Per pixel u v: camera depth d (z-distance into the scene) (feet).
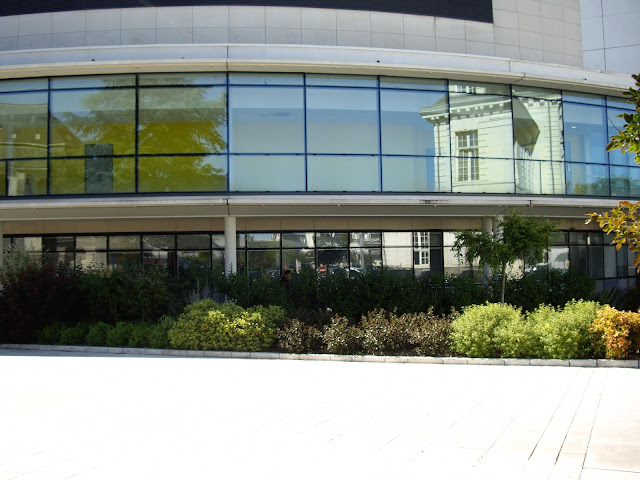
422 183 56.44
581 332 37.86
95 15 61.21
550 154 60.70
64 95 54.85
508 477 16.57
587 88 61.46
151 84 54.65
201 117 54.49
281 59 53.88
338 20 62.49
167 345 44.50
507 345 38.14
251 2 61.31
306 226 66.64
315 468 17.46
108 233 66.59
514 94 59.93
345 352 41.09
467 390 28.91
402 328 41.91
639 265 17.43
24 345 46.75
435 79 57.72
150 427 22.22
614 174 62.80
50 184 54.08
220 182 53.83
